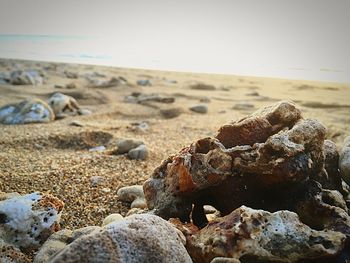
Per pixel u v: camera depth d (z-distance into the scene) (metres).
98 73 1.24
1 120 0.63
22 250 0.22
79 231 0.22
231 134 0.25
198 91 1.12
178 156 0.25
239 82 1.09
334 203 0.23
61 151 0.48
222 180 0.23
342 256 0.19
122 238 0.17
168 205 0.25
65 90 0.98
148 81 1.17
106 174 0.38
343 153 0.29
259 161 0.22
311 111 0.79
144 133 0.62
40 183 0.34
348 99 0.84
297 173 0.22
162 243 0.18
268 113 0.25
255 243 0.19
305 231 0.19
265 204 0.24
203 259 0.20
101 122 0.69
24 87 0.98
